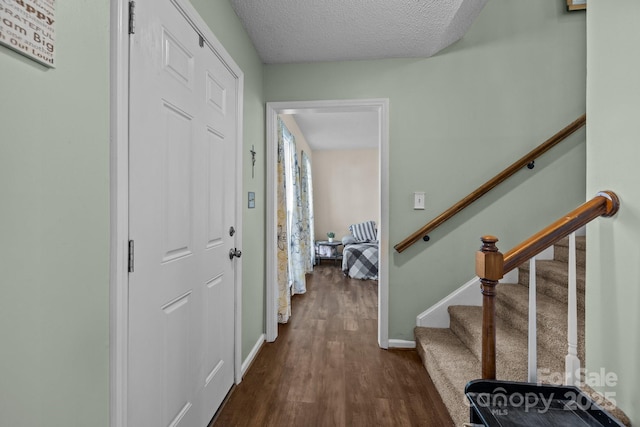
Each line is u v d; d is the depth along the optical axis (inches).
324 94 94.3
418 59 91.7
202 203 54.5
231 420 59.7
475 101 90.3
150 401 40.1
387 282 92.0
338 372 77.7
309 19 73.8
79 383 29.3
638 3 39.4
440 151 91.3
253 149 85.3
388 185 92.3
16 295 23.4
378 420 60.2
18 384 23.7
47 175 25.8
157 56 40.8
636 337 39.4
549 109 88.6
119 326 33.6
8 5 22.0
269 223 96.3
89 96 30.0
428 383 72.9
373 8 69.8
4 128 22.3
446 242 90.9
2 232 22.3
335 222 258.4
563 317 59.1
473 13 74.7
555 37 88.3
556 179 88.0
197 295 53.2
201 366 54.8
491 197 89.5
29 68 24.0
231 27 68.6
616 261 42.1
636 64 39.7
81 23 28.9
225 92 64.6
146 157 38.6
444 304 89.7
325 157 258.7
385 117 92.1
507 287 82.6
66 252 27.7
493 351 44.3
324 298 144.6
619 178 42.0
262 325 94.4
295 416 61.0
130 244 35.7
